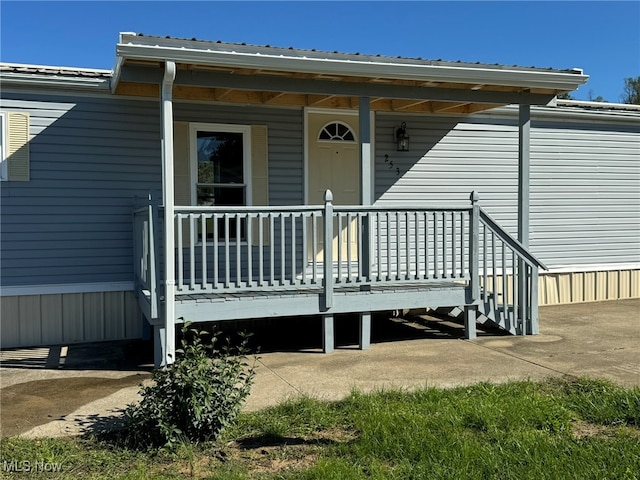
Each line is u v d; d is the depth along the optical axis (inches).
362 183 281.4
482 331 326.6
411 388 214.2
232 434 169.8
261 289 265.0
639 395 194.7
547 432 167.3
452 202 386.6
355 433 171.8
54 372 250.2
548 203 414.9
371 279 282.5
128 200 319.6
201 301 257.6
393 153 371.9
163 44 249.8
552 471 141.5
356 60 288.0
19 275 303.1
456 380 224.8
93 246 314.5
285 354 275.3
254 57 243.1
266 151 342.3
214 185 332.2
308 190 353.4
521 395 198.5
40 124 304.3
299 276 350.9
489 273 395.5
